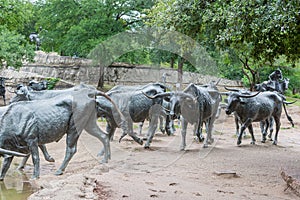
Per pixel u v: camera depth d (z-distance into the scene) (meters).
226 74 28.88
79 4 32.41
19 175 9.59
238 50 14.30
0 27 26.50
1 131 8.97
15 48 25.67
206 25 14.28
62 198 6.58
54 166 10.72
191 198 7.50
